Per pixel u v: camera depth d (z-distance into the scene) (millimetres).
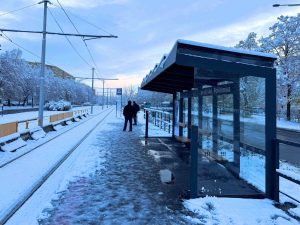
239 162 4773
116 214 3666
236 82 4902
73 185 4887
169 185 4930
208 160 4730
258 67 4312
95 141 10172
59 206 3916
